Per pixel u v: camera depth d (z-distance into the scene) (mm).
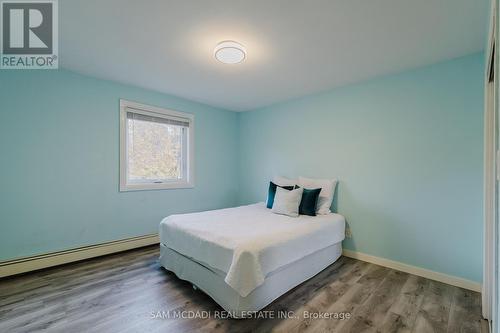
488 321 1689
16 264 2346
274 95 3455
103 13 1668
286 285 2055
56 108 2590
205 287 1980
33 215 2453
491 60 1563
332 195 3031
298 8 1604
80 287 2141
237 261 1667
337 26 1803
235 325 1639
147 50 2188
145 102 3262
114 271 2484
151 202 3330
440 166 2330
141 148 3289
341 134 3070
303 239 2186
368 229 2820
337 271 2529
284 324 1652
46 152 2531
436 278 2332
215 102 3855
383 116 2711
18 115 2377
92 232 2826
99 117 2883
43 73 2516
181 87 3170
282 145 3791
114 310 1798
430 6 1569
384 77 2709
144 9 1621
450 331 1594
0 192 2289
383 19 1713
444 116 2312
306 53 2219
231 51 2053
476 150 2141
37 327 1599
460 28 1806
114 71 2664
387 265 2658
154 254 2986
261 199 4113
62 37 1978
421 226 2441
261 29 1848
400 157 2582
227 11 1640
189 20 1743
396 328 1616
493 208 1645
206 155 4016
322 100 3281
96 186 2859
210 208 4070
